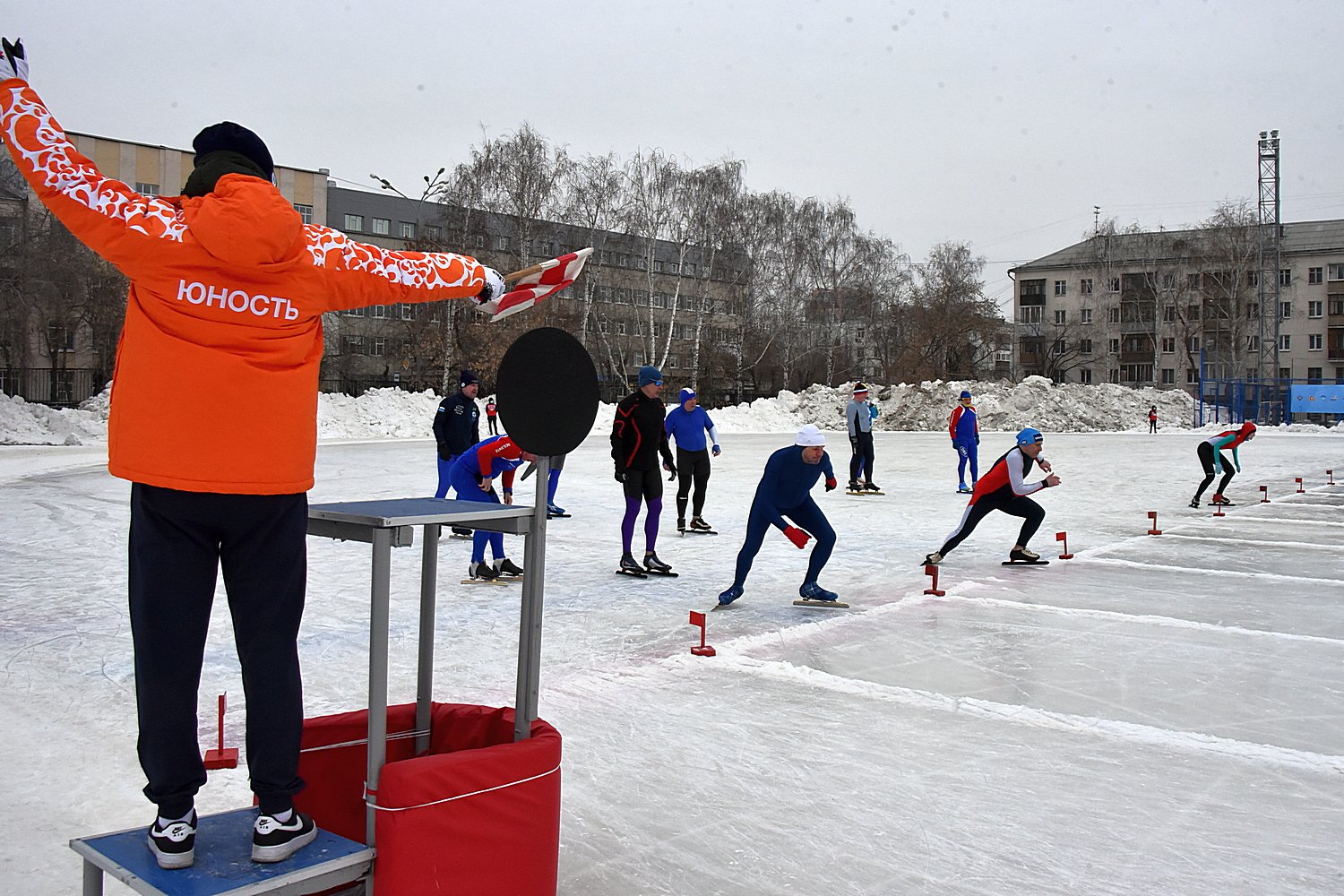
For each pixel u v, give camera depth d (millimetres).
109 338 38688
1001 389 45531
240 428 2029
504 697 4691
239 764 3760
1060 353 69938
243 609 2150
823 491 16297
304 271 2098
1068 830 3229
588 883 2797
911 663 5414
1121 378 71625
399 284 2291
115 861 2117
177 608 2061
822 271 56562
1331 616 6699
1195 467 21344
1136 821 3307
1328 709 4625
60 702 4551
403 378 47062
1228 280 60062
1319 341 70375
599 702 4613
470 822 2211
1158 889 2812
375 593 2154
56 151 1934
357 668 5176
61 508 12438
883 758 3900
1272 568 8719
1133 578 8195
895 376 57406
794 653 5617
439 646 5695
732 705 4590
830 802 3443
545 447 2475
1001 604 7070
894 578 8188
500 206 44719
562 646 5738
